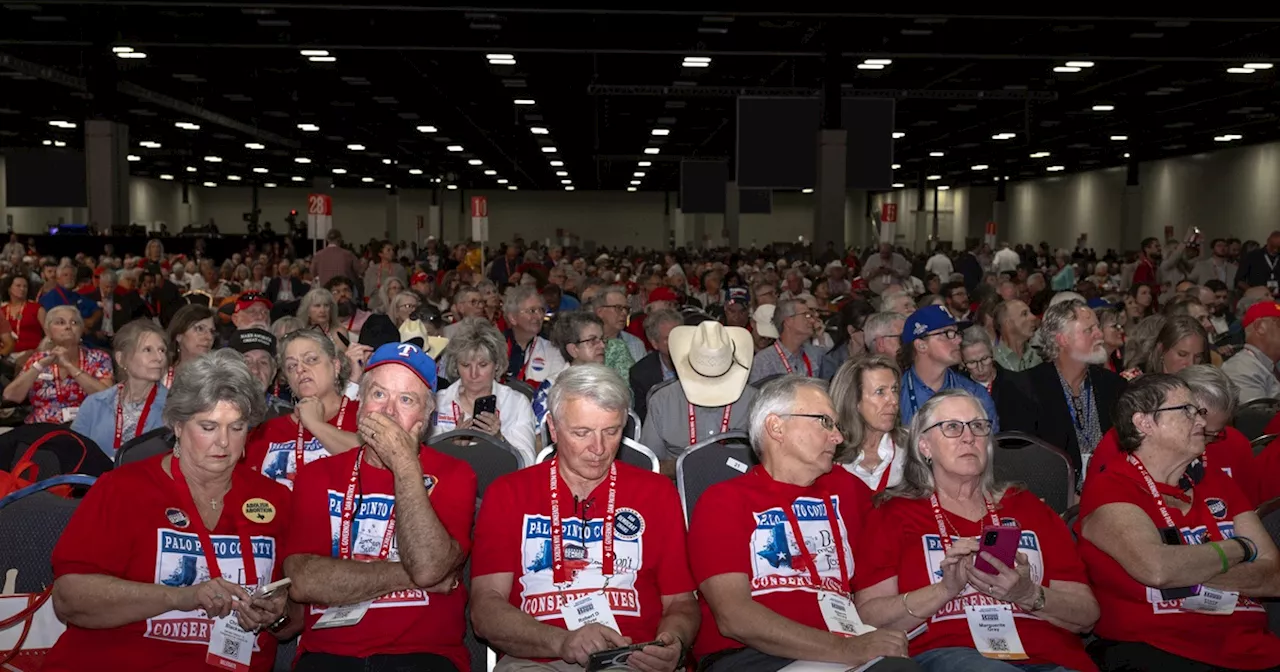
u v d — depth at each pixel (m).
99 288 15.43
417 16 20.27
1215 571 3.56
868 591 3.68
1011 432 4.78
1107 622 3.81
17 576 3.56
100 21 20.50
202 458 3.35
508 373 7.43
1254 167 38.75
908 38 22.11
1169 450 3.73
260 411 3.46
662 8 16.81
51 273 17.55
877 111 24.00
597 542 3.62
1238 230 39.81
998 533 3.33
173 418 3.34
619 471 3.75
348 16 20.44
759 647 3.54
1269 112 32.34
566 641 3.34
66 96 31.95
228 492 3.53
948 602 3.57
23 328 11.19
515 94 31.28
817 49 22.50
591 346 7.02
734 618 3.54
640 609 3.58
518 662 3.55
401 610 3.51
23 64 25.77
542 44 21.44
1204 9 16.77
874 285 16.25
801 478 3.81
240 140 43.16
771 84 29.14
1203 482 3.85
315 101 33.12
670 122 37.31
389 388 3.66
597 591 3.55
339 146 45.88
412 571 3.36
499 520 3.64
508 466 4.70
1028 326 7.24
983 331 6.07
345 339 8.83
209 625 3.36
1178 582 3.56
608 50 21.83
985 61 24.64
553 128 38.91
